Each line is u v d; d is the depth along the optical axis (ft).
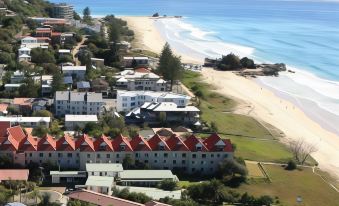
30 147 643.04
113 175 621.72
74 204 522.06
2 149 636.48
